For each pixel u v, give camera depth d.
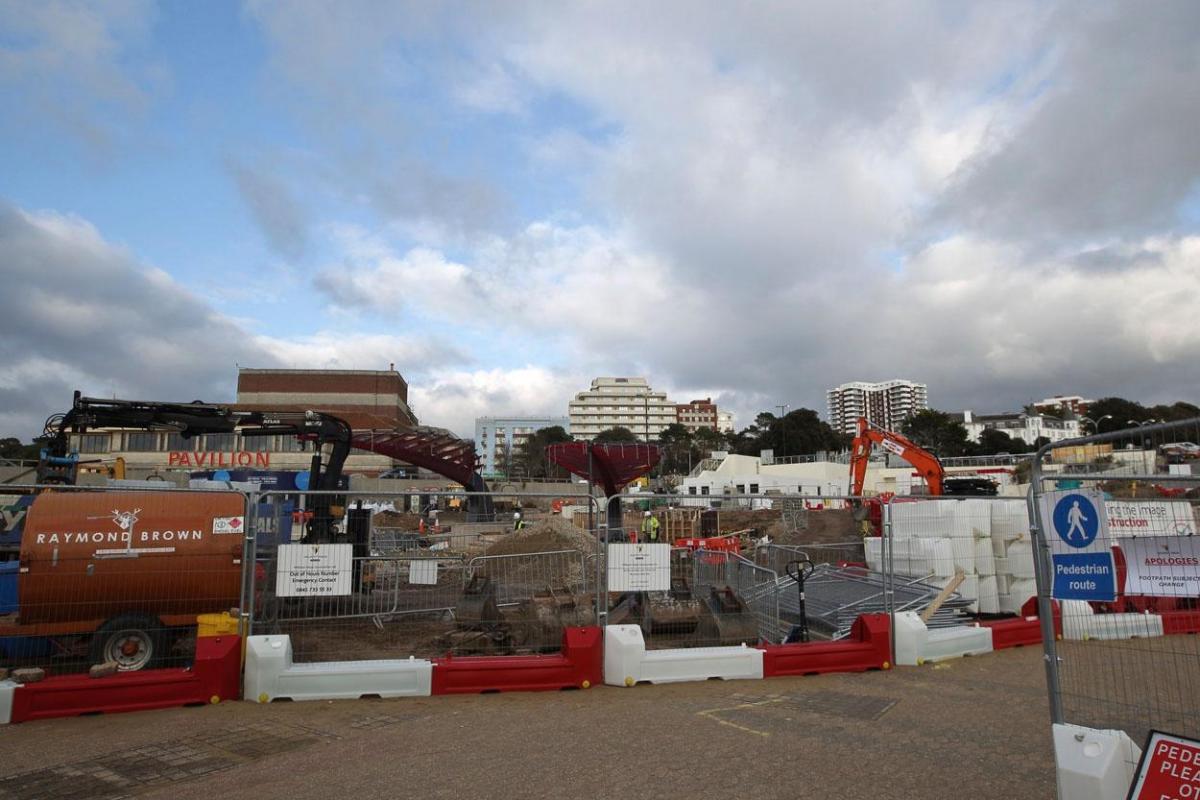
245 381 103.00
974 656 9.80
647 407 175.12
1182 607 4.26
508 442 176.00
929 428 104.00
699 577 10.81
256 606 8.52
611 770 5.53
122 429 15.52
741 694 7.86
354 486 65.50
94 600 8.21
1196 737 3.98
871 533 18.86
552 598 9.71
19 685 7.02
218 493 8.19
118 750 6.14
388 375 104.62
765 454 78.50
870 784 5.18
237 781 5.42
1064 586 4.30
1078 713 4.47
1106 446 4.45
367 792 5.17
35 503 8.30
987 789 5.08
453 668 7.95
